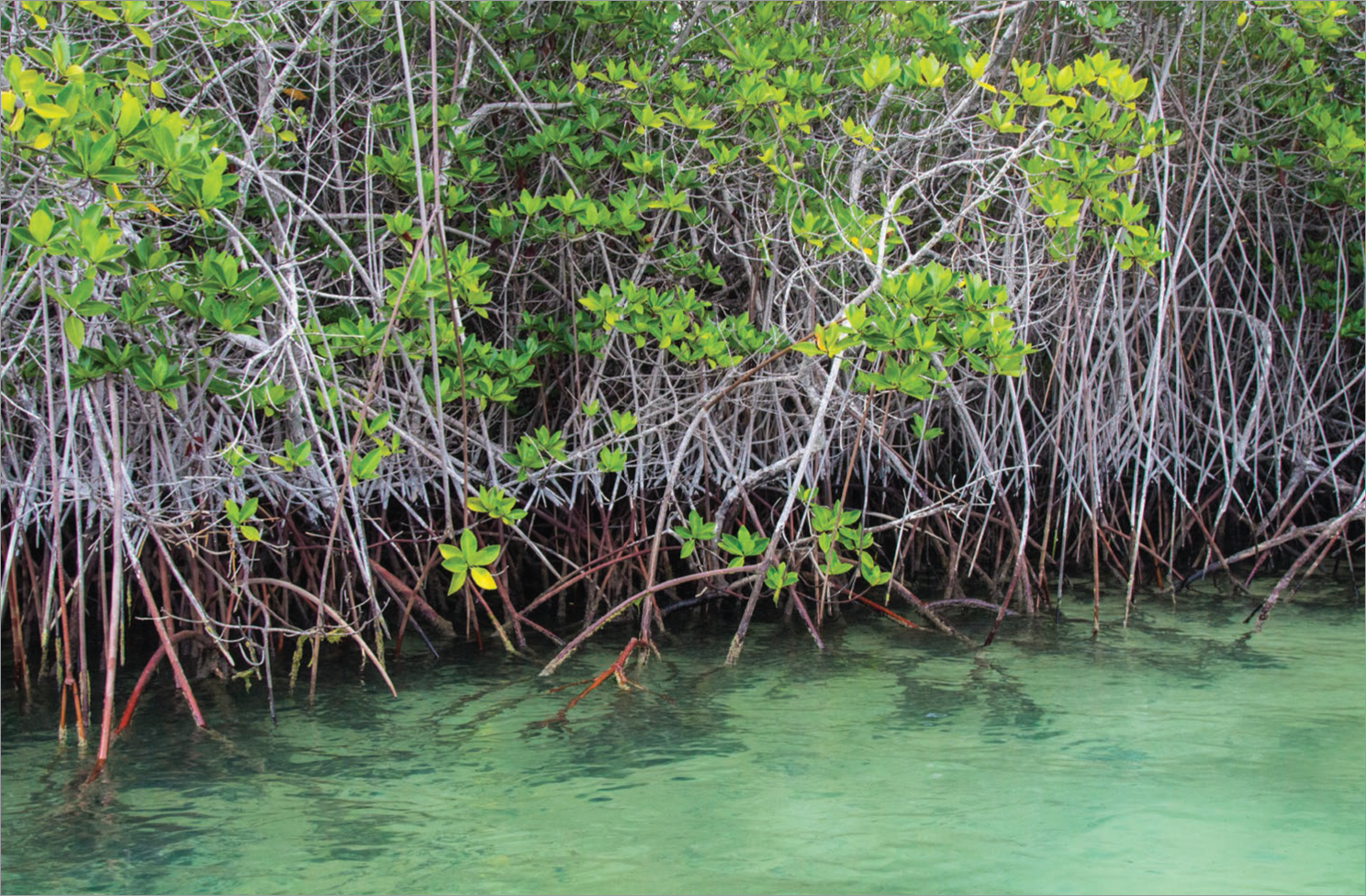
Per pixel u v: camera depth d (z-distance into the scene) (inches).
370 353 189.9
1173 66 279.6
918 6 228.8
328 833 134.7
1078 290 261.4
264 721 180.7
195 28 184.9
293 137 201.5
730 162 226.2
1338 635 236.8
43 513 207.5
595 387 241.3
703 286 269.0
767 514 282.8
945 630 243.3
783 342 227.9
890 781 151.1
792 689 198.4
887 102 230.4
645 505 263.0
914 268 200.1
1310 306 315.9
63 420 196.5
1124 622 251.9
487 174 218.4
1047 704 187.3
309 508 213.8
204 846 130.2
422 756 163.3
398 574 254.4
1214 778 150.6
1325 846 127.8
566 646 211.9
